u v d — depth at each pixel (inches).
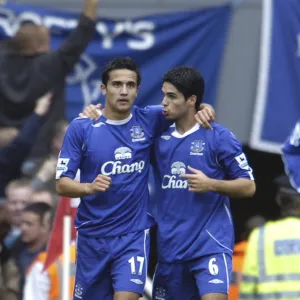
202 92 1086.4
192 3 1544.0
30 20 1566.2
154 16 1546.5
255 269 1015.0
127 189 1074.7
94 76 1562.5
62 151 1079.0
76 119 1086.4
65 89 1565.0
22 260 1334.9
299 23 1504.7
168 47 1545.3
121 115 1077.1
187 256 1080.8
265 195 1903.3
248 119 1521.9
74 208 1275.8
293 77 1507.1
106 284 1093.1
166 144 1088.8
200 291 1068.5
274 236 1018.7
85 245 1087.6
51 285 1266.0
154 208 1124.5
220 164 1086.4
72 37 1526.8
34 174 1492.4
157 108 1094.4
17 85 1555.1
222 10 1530.5
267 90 1513.3
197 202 1082.1
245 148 1824.6
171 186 1086.4
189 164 1083.3
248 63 1521.9
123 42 1555.1
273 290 1005.8
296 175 1249.4
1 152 1537.9
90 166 1079.6
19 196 1403.8
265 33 1513.3
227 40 1528.1
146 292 1343.5
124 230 1075.9
